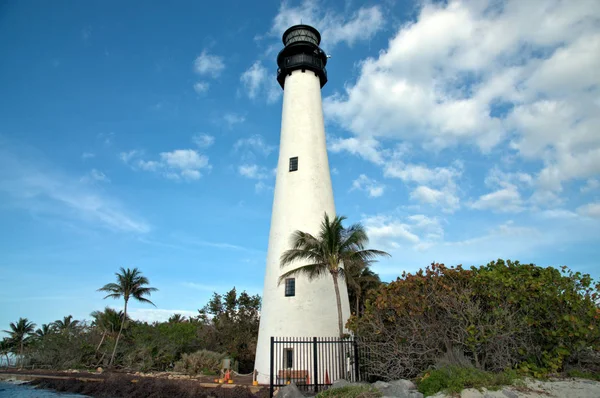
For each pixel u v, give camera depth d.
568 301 14.27
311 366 23.09
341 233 22.08
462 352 15.86
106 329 42.84
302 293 24.47
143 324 46.16
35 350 43.38
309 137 28.86
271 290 25.59
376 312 17.92
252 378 26.67
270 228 28.02
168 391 24.66
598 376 12.99
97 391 28.39
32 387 32.22
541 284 14.70
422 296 16.69
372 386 14.91
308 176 27.55
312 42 31.77
